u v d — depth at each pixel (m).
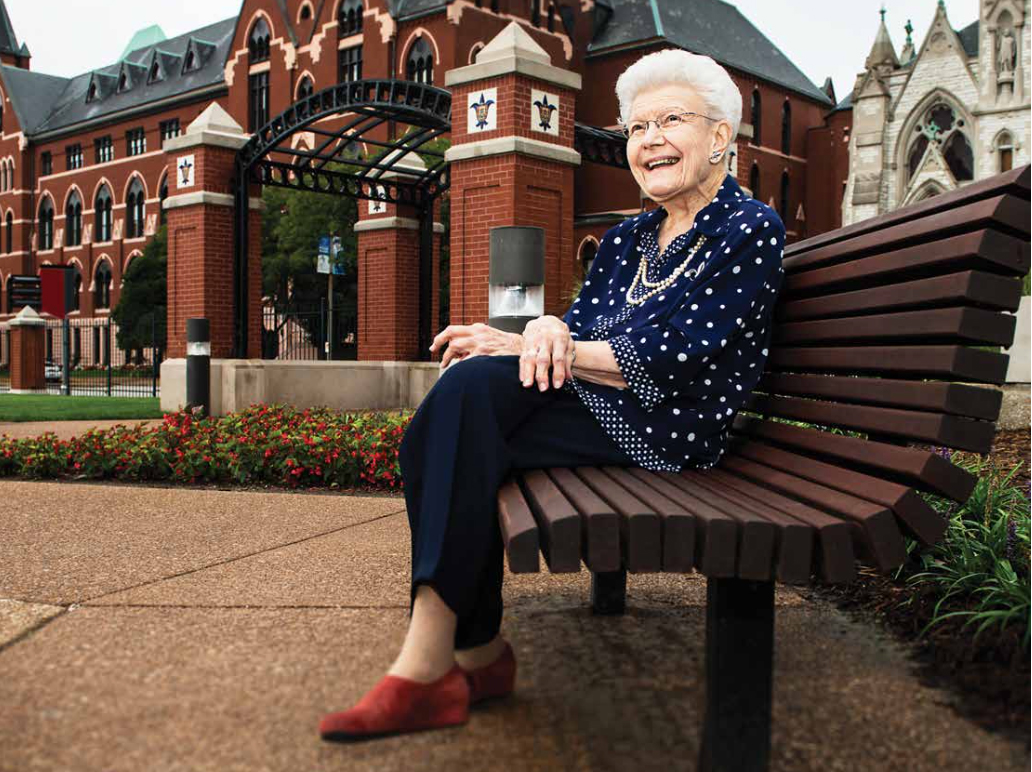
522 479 1.98
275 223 34.00
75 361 27.94
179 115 54.50
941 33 50.50
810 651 2.30
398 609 2.66
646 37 45.91
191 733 1.79
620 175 44.91
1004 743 1.77
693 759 1.69
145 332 39.56
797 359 2.32
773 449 2.32
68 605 2.75
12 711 1.90
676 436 2.08
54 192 62.22
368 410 12.51
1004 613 2.20
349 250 30.73
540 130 9.14
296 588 2.93
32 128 64.12
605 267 2.53
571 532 1.55
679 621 2.56
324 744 1.74
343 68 45.41
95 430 7.28
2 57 74.00
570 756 1.69
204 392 9.23
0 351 61.56
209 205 11.87
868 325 1.93
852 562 1.56
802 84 56.03
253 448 5.95
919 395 1.74
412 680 1.75
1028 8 47.78
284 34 47.31
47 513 4.59
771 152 53.44
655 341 2.00
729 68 49.72
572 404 2.08
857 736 1.80
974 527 3.00
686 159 2.29
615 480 1.94
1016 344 6.97
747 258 2.08
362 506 4.83
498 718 1.86
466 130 9.32
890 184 51.91
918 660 2.23
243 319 12.02
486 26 41.69
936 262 1.73
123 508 4.75
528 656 2.25
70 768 1.64
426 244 13.76
